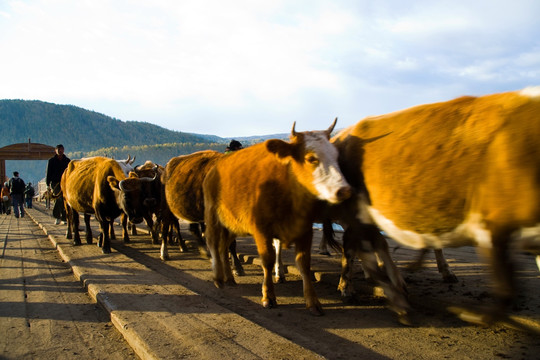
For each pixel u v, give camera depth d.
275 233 4.84
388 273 4.48
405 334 3.86
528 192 2.97
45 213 23.16
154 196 8.34
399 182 3.68
